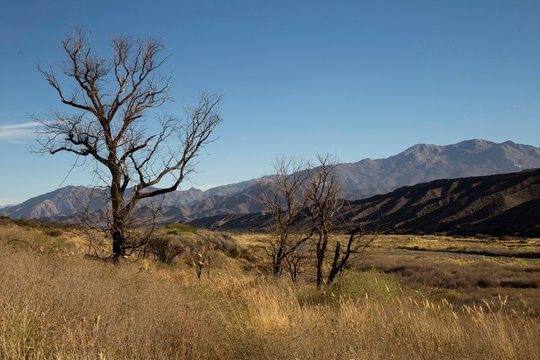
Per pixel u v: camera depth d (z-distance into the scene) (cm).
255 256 3092
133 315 598
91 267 1171
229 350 541
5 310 493
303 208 1914
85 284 792
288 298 948
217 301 970
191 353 512
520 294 2544
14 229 2245
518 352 594
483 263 4481
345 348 508
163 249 2500
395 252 6675
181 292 1051
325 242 1714
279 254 1934
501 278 3288
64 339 442
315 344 527
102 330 493
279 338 555
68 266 1127
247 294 1052
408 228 14912
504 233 11331
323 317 739
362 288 1156
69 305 620
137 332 509
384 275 1329
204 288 1202
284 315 711
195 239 2795
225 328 620
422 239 10538
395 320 730
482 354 584
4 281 677
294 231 1944
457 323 727
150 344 495
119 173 1759
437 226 13975
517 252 6184
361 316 774
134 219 1788
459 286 3050
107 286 855
